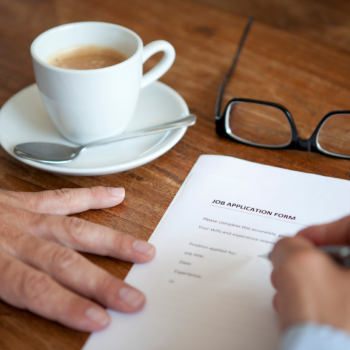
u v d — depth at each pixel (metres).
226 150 0.60
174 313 0.36
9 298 0.37
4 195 0.48
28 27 0.91
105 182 0.54
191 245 0.43
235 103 0.60
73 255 0.39
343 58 0.81
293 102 0.69
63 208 0.47
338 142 0.57
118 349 0.34
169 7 0.99
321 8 1.05
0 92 0.72
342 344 0.24
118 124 0.59
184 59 0.82
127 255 0.41
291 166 0.56
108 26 0.62
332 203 0.48
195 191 0.51
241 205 0.48
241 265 0.41
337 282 0.26
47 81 0.52
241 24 0.93
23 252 0.40
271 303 0.37
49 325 0.36
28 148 0.54
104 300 0.36
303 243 0.29
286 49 0.84
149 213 0.49
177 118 0.62
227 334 0.34
